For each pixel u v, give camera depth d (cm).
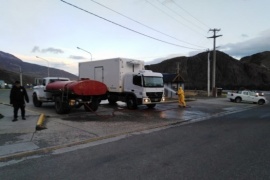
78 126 1112
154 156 676
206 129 1102
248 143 827
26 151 717
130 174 544
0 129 989
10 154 690
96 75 2128
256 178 520
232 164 608
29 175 545
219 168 579
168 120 1358
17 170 576
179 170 567
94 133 972
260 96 2788
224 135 963
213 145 798
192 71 14262
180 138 907
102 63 2055
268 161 632
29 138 866
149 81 1795
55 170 574
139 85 1784
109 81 1992
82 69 2300
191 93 4088
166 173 549
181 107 2081
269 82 12519
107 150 741
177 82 3219
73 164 614
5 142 810
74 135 929
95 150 743
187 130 1077
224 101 2906
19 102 1166
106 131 1016
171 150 737
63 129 1038
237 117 1552
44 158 666
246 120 1410
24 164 618
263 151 727
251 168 580
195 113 1709
